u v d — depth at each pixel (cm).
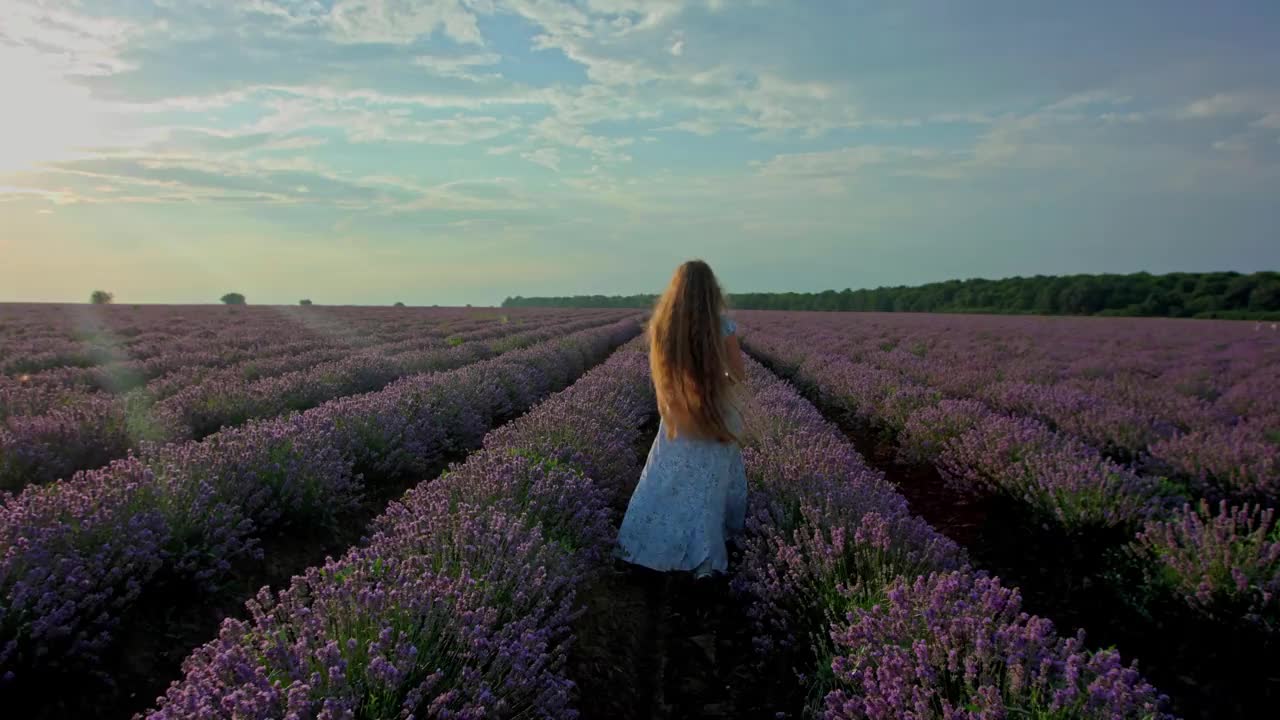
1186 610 328
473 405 739
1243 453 494
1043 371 1184
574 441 496
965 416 625
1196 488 489
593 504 396
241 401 681
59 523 293
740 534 383
